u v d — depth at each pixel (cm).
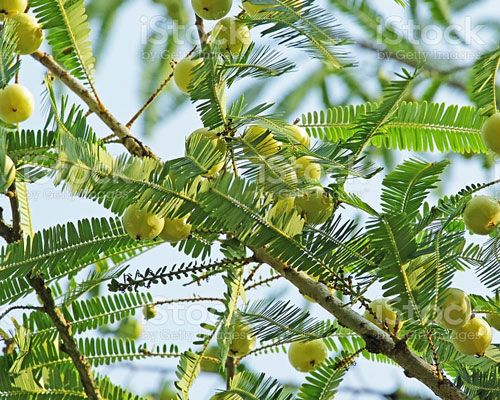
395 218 264
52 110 268
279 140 268
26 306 275
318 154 269
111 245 270
